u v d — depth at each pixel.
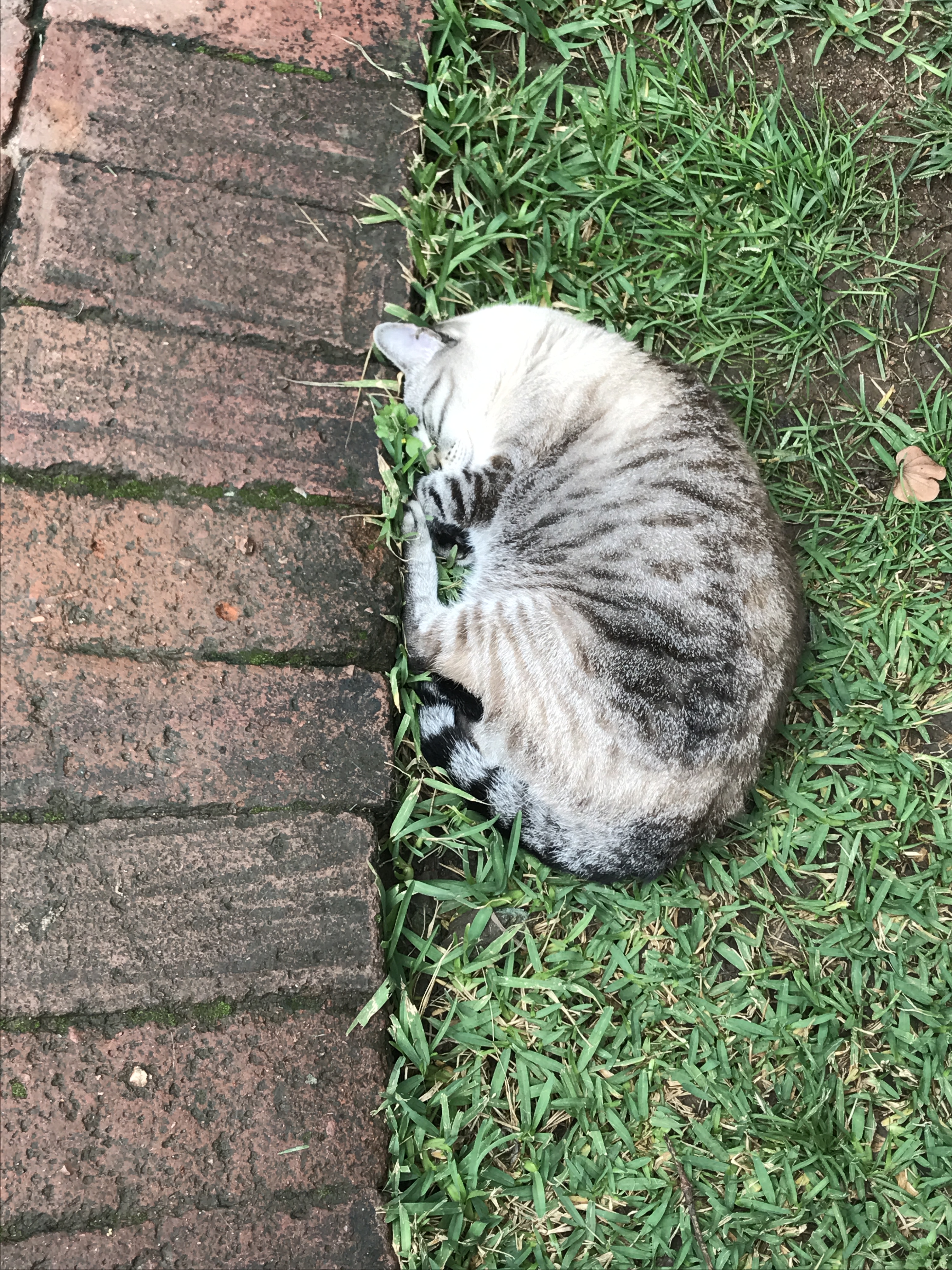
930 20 1.06
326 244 0.87
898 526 0.99
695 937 0.88
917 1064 0.87
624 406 0.89
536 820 0.83
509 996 0.84
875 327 1.03
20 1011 0.72
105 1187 0.71
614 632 0.83
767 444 1.00
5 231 0.81
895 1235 0.84
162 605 0.78
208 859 0.77
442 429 0.89
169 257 0.83
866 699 0.95
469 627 0.85
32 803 0.75
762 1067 0.86
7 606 0.76
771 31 1.06
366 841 0.80
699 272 1.00
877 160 1.04
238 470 0.82
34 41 0.84
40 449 0.78
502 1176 0.80
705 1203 0.83
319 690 0.81
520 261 0.97
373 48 0.91
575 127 0.99
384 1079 0.78
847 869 0.91
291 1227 0.73
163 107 0.85
